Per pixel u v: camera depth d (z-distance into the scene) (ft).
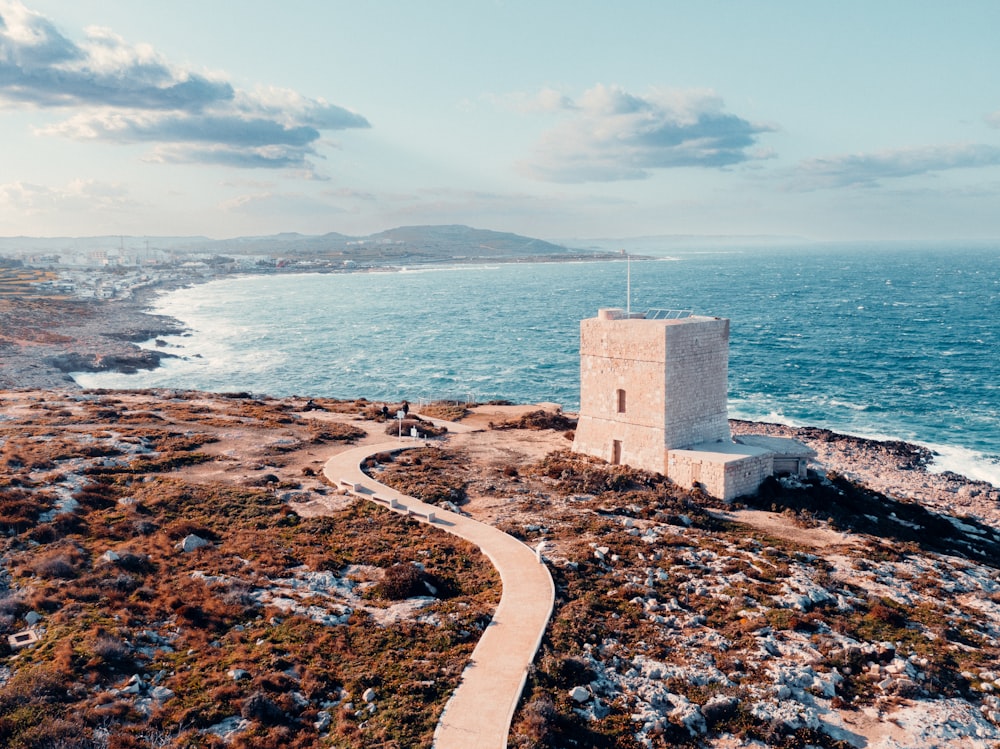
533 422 254.68
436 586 122.11
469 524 149.79
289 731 83.25
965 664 102.83
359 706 87.97
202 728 82.89
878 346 534.37
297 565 128.16
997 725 89.35
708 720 88.79
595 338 201.16
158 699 87.04
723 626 111.14
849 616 115.85
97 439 193.67
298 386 430.20
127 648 95.86
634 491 176.24
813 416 348.59
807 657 102.27
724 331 197.06
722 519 163.53
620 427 196.54
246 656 96.73
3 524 129.70
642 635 107.34
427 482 175.94
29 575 114.32
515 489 176.35
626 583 123.65
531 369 471.62
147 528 138.41
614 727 86.58
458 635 104.17
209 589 115.03
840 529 159.63
